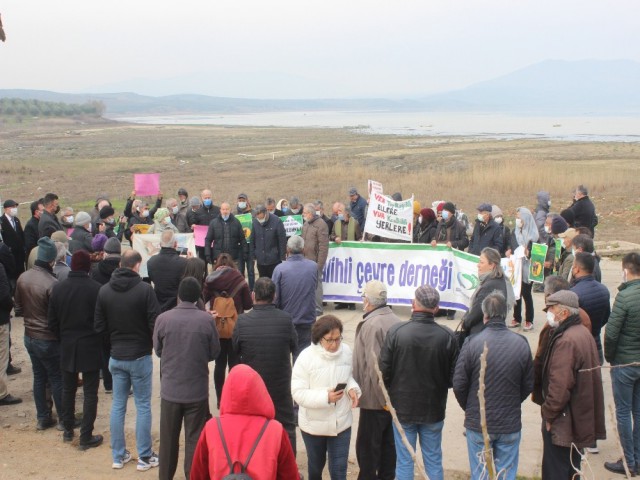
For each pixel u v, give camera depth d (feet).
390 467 22.33
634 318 22.41
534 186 119.96
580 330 19.80
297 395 20.12
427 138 331.77
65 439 26.84
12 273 38.86
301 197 118.42
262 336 22.76
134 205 50.29
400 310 46.29
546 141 286.25
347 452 20.97
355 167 164.86
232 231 45.32
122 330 24.22
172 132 444.55
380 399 21.11
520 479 23.22
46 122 633.61
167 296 29.35
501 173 127.95
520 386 19.24
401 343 20.12
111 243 30.09
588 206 45.21
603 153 203.72
